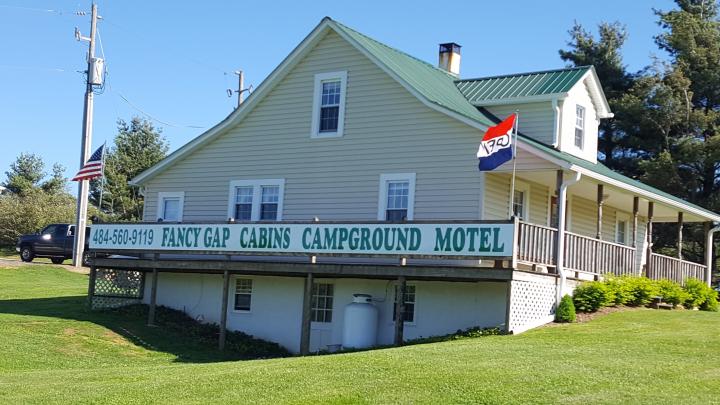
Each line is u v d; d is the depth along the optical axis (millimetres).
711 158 44250
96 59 40875
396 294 23906
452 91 27891
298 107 27172
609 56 51406
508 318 20359
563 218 22641
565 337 19250
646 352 16938
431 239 21422
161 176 29969
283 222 24156
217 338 25891
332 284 25297
